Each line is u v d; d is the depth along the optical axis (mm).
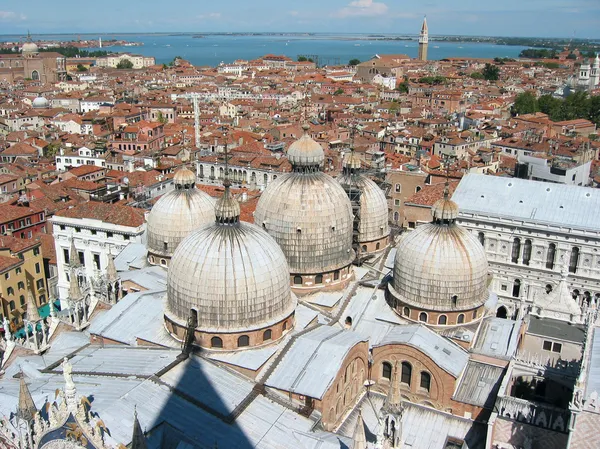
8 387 55656
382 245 84000
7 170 168750
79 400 43219
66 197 139250
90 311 72438
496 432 56125
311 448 49875
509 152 193750
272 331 59219
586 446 43781
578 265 95125
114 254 105250
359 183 82500
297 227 68438
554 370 63188
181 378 55188
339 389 57625
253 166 157000
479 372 63188
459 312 66750
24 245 106188
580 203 98062
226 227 59031
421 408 61969
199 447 47562
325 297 70812
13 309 103562
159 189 137750
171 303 60125
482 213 100312
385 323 69750
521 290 99188
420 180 120500
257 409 53188
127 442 46188
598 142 198250
